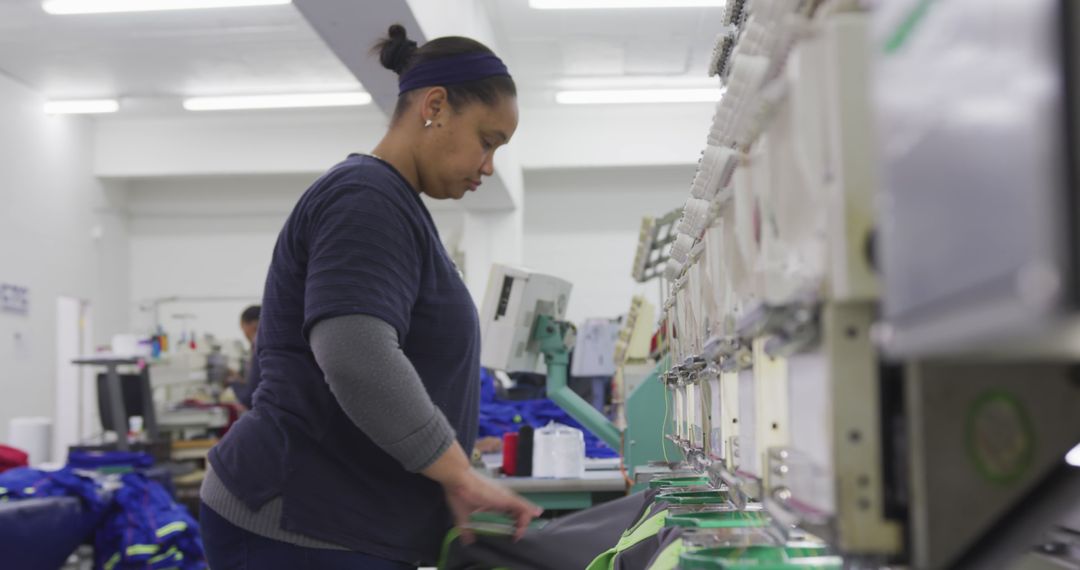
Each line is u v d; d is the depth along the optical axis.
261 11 6.42
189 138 9.09
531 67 7.84
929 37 0.49
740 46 0.98
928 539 0.66
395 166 1.63
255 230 9.91
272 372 1.55
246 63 7.47
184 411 6.91
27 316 7.86
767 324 0.79
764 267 0.92
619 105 8.96
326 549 1.49
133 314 9.84
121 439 5.55
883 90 0.56
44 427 5.36
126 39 6.92
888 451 0.71
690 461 1.90
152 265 9.90
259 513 1.49
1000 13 0.41
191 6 6.27
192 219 9.94
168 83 7.95
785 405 0.91
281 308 1.54
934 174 0.48
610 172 9.65
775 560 0.95
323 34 4.30
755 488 1.06
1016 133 0.39
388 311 1.40
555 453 3.06
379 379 1.37
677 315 2.03
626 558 1.32
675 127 8.97
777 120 0.86
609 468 3.36
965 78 0.44
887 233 0.55
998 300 0.40
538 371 3.43
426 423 1.41
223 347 8.47
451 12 5.12
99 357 5.56
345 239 1.42
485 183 7.45
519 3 6.53
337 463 1.50
